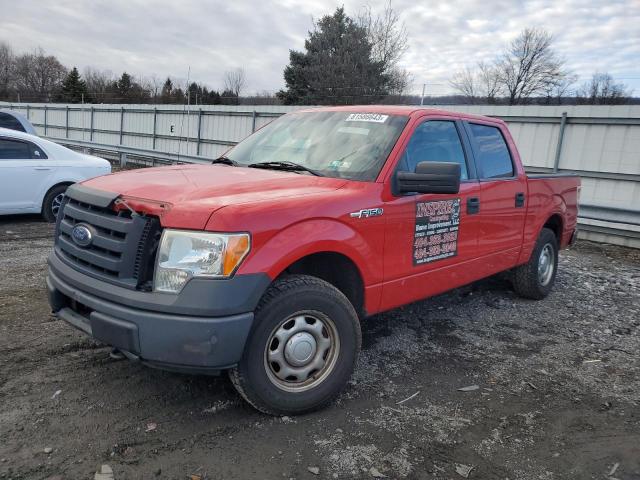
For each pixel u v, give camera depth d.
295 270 3.49
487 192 4.71
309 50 44.50
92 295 2.99
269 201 3.07
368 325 4.98
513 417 3.41
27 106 33.75
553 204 5.95
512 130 12.90
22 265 6.25
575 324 5.32
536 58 51.06
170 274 2.78
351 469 2.78
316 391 3.26
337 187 3.57
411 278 3.95
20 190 8.41
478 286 6.50
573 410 3.55
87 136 28.88
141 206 2.95
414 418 3.33
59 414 3.12
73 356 3.88
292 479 2.67
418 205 3.88
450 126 4.54
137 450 2.83
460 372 4.05
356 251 3.43
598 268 8.02
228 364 2.86
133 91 52.47
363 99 41.16
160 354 2.78
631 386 3.96
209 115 21.30
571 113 11.78
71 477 2.58
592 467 2.91
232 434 3.03
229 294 2.77
